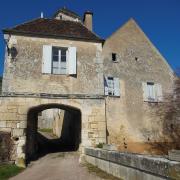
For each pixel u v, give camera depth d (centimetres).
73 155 1305
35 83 1266
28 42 1310
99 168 930
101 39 1405
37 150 1534
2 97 1207
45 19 1522
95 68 1362
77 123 1452
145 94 1705
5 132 1166
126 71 1692
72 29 1460
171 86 1806
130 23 1841
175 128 1684
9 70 1252
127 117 1605
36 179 857
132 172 626
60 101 1264
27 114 1215
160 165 482
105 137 1271
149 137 1625
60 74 1311
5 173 965
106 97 1583
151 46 1845
